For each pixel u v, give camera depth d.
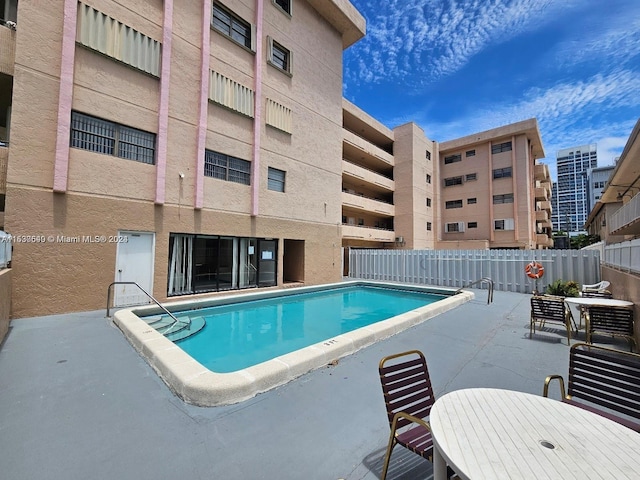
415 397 2.78
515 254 13.95
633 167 12.86
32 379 4.08
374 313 10.66
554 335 6.47
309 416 3.28
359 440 2.86
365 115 25.66
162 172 9.83
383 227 29.91
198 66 10.99
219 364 5.84
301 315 10.28
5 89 8.41
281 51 14.52
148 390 3.83
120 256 9.02
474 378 4.29
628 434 1.81
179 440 2.83
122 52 9.07
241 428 3.04
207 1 11.16
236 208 12.20
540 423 1.92
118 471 2.41
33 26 7.58
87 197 8.36
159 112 9.82
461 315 8.45
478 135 30.20
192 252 11.11
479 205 30.53
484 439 1.75
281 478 2.37
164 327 7.68
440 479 1.84
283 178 14.40
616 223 12.79
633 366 2.58
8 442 2.75
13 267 7.20
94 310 8.38
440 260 16.42
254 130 12.80
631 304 5.80
